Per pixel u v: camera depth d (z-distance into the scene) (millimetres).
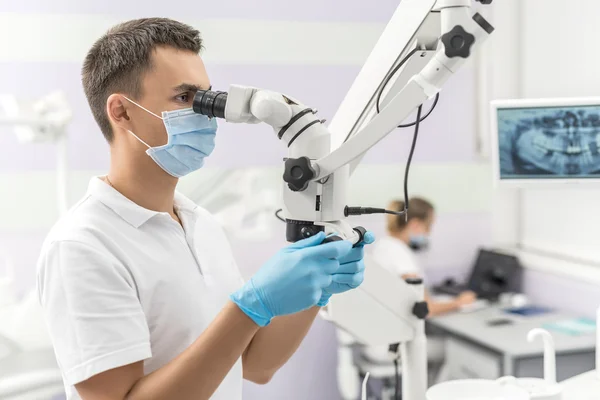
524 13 3406
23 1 2809
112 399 930
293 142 879
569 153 1208
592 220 3021
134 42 1041
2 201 2820
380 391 3078
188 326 1078
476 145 3469
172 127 1039
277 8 3070
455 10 781
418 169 3377
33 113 2135
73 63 2865
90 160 2904
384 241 3176
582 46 3027
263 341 1209
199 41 1101
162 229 1115
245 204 3051
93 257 966
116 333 941
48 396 2354
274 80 3102
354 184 3275
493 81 3451
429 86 804
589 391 1369
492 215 3525
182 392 895
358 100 1047
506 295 3256
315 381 3217
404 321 1179
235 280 1240
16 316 2379
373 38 3193
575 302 2992
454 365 2979
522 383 1180
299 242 906
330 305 1136
